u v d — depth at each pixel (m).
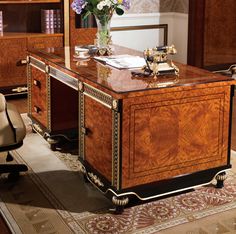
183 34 5.13
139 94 2.21
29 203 2.46
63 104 3.10
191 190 2.58
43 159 3.00
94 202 2.46
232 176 2.76
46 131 3.13
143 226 2.23
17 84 4.20
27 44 4.18
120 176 2.26
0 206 2.43
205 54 5.21
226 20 5.24
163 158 2.36
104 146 2.35
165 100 2.29
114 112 2.22
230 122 2.51
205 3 5.02
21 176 2.77
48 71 2.99
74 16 4.30
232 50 5.38
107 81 2.38
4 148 2.50
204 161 2.48
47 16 4.27
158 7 5.07
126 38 5.00
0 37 4.05
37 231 2.19
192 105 2.38
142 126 2.26
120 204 2.30
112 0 2.94
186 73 2.58
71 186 2.64
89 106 2.46
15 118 2.58
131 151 2.26
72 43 4.36
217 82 2.40
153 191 2.36
